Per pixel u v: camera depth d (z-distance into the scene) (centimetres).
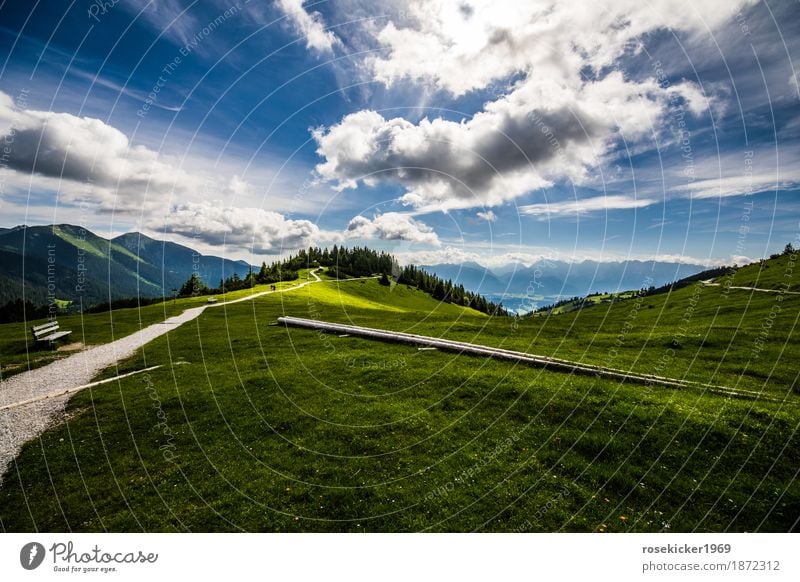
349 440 1423
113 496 1126
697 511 1083
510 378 1920
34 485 1170
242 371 2142
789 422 1452
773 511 1076
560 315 4584
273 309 4856
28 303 6606
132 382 1978
